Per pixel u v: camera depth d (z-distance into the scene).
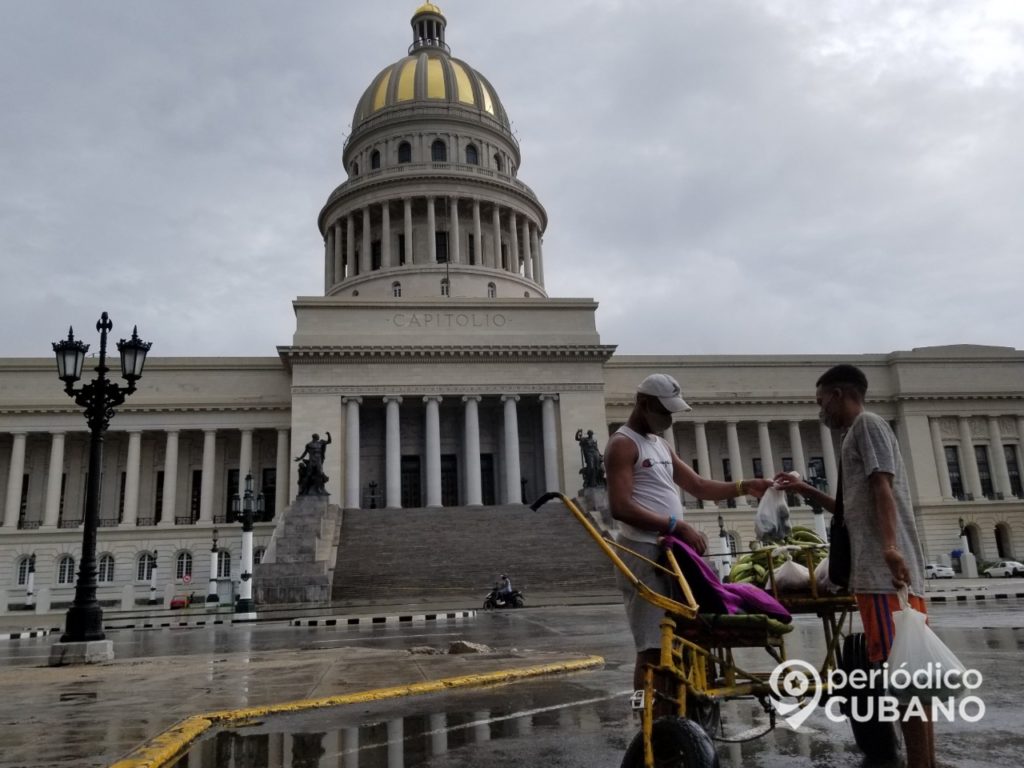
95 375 67.75
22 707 10.32
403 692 10.53
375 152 90.88
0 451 68.94
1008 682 10.10
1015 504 75.19
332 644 20.16
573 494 64.94
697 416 73.75
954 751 6.58
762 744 7.21
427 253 84.25
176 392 68.75
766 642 5.67
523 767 6.59
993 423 78.12
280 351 64.12
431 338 67.31
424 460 69.19
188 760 7.15
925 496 74.25
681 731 5.07
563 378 67.44
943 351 78.12
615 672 12.57
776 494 7.09
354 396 64.94
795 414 75.25
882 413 77.38
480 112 91.56
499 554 47.00
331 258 89.50
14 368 66.94
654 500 6.30
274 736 8.11
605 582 43.69
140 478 69.88
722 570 42.62
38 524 67.31
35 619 45.88
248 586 36.59
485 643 18.44
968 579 57.69
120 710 9.84
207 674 13.70
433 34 102.06
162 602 60.12
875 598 5.87
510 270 86.12
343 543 48.72
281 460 67.81
